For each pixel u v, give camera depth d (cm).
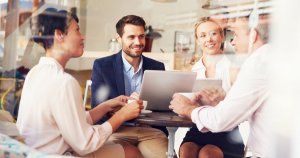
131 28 176
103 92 168
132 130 155
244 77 97
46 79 93
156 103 128
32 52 139
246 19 126
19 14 137
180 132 174
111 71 172
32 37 125
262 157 92
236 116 99
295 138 79
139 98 125
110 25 205
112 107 126
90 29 203
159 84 121
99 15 204
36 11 133
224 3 159
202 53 176
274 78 85
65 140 94
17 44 140
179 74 119
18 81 139
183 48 190
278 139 83
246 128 134
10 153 78
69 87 91
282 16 81
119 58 176
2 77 140
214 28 171
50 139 92
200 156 123
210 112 103
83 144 92
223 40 165
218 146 127
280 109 82
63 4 157
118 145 117
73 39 110
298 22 78
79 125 91
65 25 108
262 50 93
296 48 79
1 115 121
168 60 183
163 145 143
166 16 201
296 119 79
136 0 209
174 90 124
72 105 90
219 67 156
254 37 110
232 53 157
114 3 204
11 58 142
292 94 80
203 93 131
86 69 192
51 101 90
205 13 177
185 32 192
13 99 136
